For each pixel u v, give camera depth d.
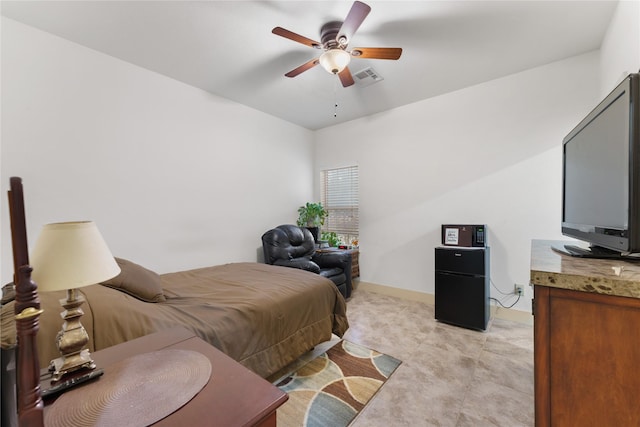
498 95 2.86
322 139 4.54
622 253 0.97
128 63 2.47
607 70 2.09
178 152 2.85
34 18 1.90
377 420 1.50
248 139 3.57
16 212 0.56
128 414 0.64
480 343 2.34
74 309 0.84
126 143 2.46
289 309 1.91
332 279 3.29
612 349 0.76
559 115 2.54
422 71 2.69
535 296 0.88
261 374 1.66
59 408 0.66
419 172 3.45
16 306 0.55
